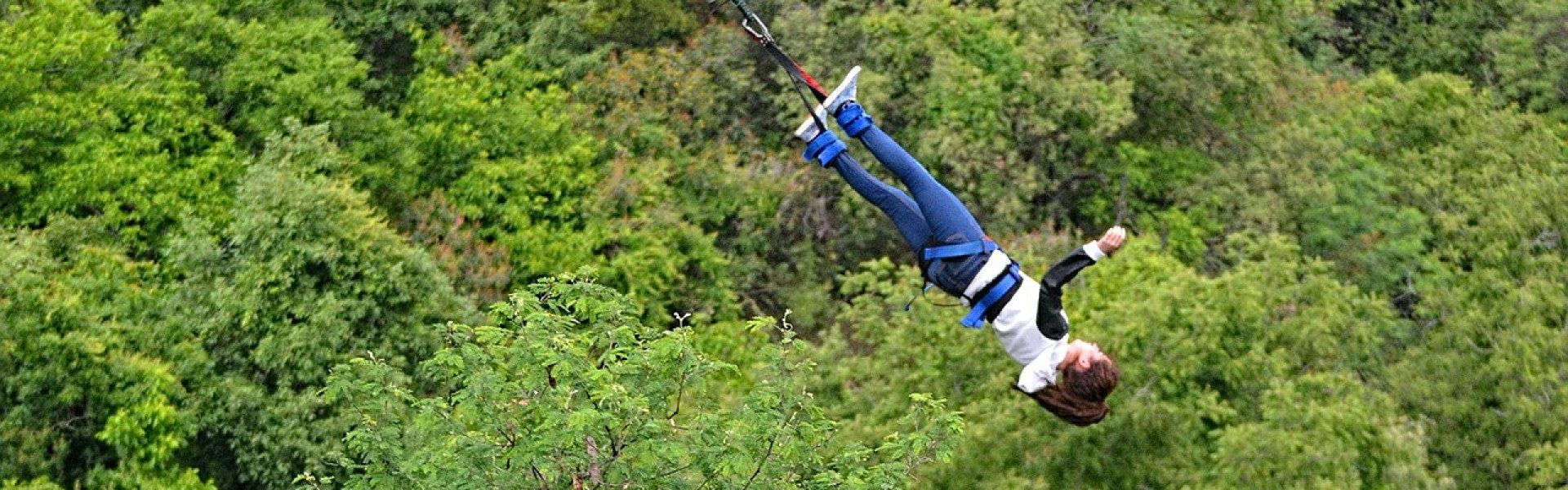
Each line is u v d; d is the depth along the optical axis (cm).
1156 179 4691
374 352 3278
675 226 4162
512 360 2145
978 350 3153
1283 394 2981
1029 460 2978
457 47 4475
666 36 4806
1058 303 1341
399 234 4031
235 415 3136
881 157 1358
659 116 4447
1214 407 2984
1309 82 5041
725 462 2058
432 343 3347
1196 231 4431
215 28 4209
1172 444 2994
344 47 4319
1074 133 4512
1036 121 4284
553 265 3981
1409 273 4456
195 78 4197
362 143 4156
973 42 4416
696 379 2202
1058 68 4538
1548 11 5966
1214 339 3062
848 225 4553
